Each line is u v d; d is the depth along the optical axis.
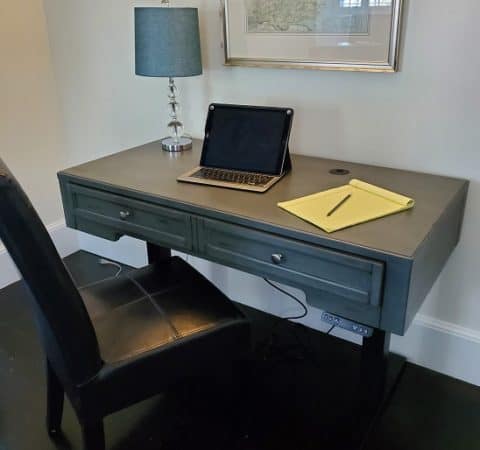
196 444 1.59
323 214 1.31
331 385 1.82
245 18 1.80
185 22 1.70
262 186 1.51
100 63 2.29
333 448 1.56
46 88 2.47
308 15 1.68
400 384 1.81
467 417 1.67
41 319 1.22
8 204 1.04
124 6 2.09
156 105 2.20
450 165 1.60
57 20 2.33
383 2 1.54
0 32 2.23
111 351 1.33
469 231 1.64
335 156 1.81
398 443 1.58
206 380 1.84
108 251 2.71
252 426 1.65
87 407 1.27
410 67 1.57
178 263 1.75
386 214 1.31
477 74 1.48
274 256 1.31
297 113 1.84
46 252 1.11
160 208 1.49
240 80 1.92
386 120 1.67
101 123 2.42
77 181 1.67
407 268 1.11
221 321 1.45
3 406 1.75
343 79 1.70
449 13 1.46
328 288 1.24
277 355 1.96
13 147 2.40
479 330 1.74
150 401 1.75
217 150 1.69
